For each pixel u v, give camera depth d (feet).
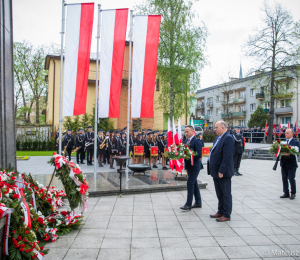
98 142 41.34
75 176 13.93
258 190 25.00
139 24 28.19
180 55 69.41
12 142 15.96
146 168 29.22
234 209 18.51
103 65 27.66
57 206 14.70
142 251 11.62
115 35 27.53
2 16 14.85
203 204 19.83
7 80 15.38
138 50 28.27
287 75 83.61
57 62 80.28
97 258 10.92
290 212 17.79
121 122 83.76
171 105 71.77
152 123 87.51
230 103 141.79
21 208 10.42
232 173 15.98
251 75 92.53
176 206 19.15
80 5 25.67
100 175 30.19
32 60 100.12
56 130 72.08
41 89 105.50
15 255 9.80
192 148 18.69
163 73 71.41
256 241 12.81
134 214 17.15
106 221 15.72
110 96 27.66
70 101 25.71
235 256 11.18
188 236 13.42
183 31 69.56
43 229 12.45
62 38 25.40
